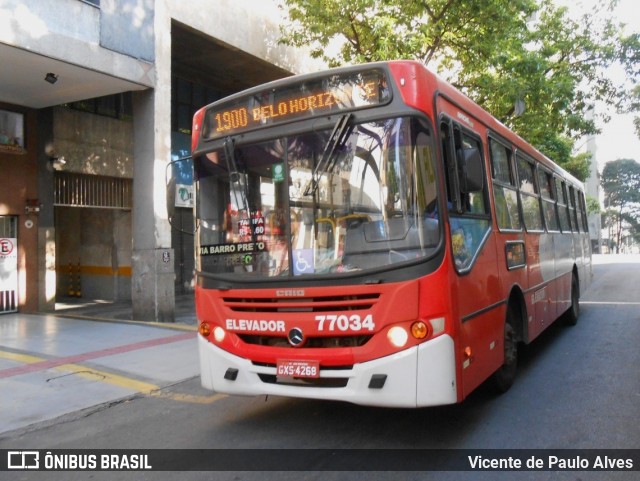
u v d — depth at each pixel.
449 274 4.47
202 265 5.41
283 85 5.07
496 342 5.62
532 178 8.12
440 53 14.99
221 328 5.15
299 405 6.02
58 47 10.35
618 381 6.64
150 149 12.41
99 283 18.17
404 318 4.33
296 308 4.71
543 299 7.95
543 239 8.20
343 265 4.59
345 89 4.81
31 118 14.04
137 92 12.60
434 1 12.93
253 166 5.17
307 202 4.84
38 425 5.78
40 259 14.23
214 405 6.26
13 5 9.62
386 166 4.58
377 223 4.55
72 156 14.93
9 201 13.59
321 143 4.86
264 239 5.01
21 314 13.62
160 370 7.88
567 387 6.43
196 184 5.60
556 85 13.99
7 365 8.14
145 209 12.48
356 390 4.43
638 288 17.64
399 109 4.59
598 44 16.38
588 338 9.37
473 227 5.27
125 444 5.13
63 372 7.75
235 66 17.08
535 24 16.66
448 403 4.32
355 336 4.51
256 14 15.91
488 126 6.23
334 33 13.54
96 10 11.09
